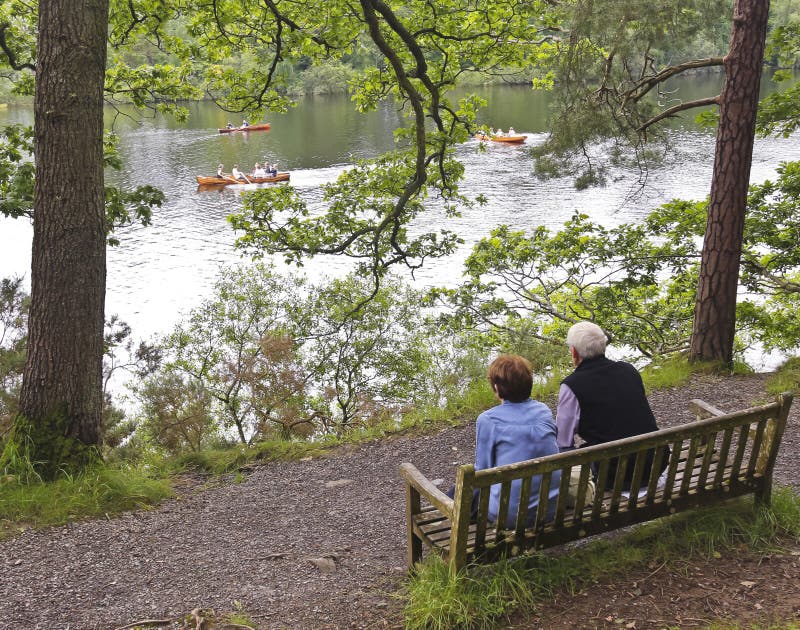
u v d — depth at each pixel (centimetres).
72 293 553
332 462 637
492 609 318
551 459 319
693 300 1291
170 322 2331
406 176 1257
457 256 2961
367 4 896
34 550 449
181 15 1140
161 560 434
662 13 746
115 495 537
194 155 5469
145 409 831
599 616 318
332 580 391
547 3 1078
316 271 2856
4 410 711
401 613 339
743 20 750
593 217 3341
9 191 1003
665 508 364
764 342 1419
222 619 350
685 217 1158
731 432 368
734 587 335
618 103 860
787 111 1024
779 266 1142
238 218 1280
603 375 365
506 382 354
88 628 347
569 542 376
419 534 356
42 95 539
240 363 1002
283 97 1188
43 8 534
